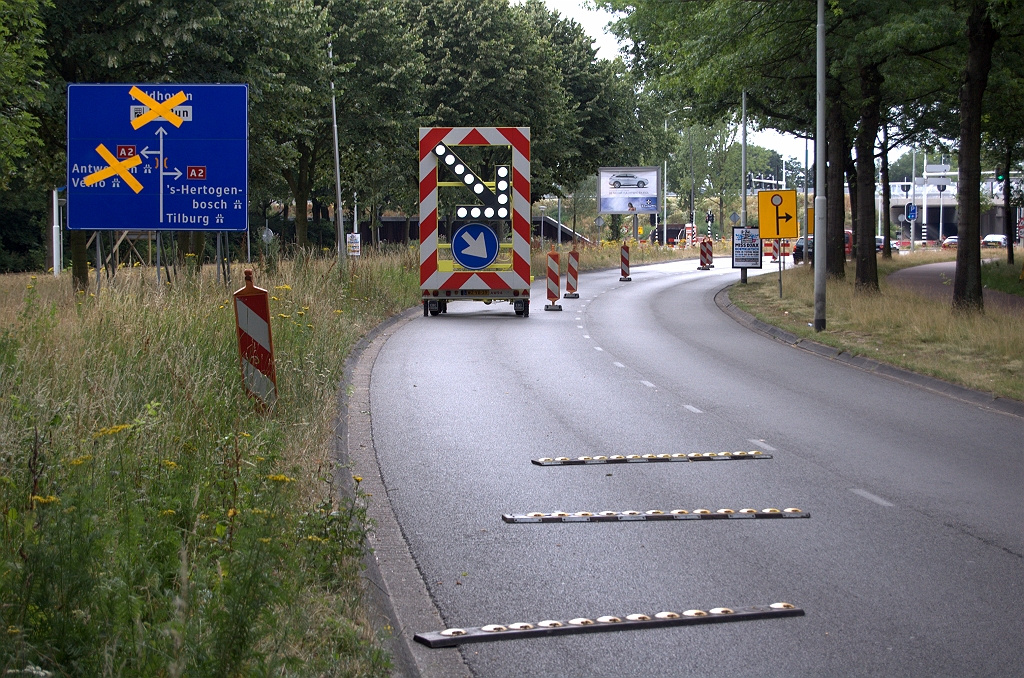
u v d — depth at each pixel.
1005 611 5.79
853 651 5.21
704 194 116.44
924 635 5.43
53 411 7.19
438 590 6.10
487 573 6.41
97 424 7.54
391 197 49.19
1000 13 19.70
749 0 24.06
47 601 3.82
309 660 4.36
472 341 19.27
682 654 5.16
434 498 8.19
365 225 75.56
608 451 10.05
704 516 7.71
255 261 21.69
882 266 48.72
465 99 41.91
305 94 28.41
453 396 13.10
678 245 84.56
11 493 5.37
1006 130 34.19
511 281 24.28
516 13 43.69
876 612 5.77
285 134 33.94
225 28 21.41
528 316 24.80
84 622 3.90
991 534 7.31
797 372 15.88
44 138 23.39
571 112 48.97
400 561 6.63
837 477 9.06
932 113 36.97
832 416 12.12
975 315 19.50
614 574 6.40
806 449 10.25
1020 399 12.70
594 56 54.91
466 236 24.19
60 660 3.69
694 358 17.50
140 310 11.45
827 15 23.52
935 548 6.97
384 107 36.66
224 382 9.50
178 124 13.66
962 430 11.29
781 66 27.95
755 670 4.96
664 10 28.72
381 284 25.58
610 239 83.44
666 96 36.59
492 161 43.94
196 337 10.77
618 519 7.64
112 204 13.68
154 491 5.99
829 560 6.70
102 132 13.64
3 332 9.75
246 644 3.95
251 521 5.33
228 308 12.92
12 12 16.84
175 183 13.70
